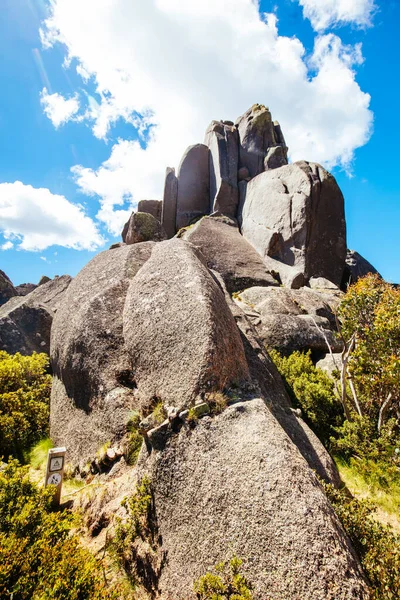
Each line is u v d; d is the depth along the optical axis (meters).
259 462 3.53
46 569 2.95
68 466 6.52
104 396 6.54
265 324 10.20
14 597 2.82
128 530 4.16
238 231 19.20
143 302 6.54
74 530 4.76
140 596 3.73
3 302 21.39
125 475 5.18
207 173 24.66
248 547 3.13
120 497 4.74
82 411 7.09
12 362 9.46
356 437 6.05
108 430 6.14
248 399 4.50
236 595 2.81
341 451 6.30
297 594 2.71
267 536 3.08
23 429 7.81
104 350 7.05
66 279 18.06
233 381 4.80
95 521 4.70
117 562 4.10
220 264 15.19
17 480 4.17
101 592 2.91
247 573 3.02
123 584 3.84
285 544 2.96
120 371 6.72
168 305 5.96
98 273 9.22
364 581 2.84
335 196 16.95
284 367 8.31
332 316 12.09
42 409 8.62
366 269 23.83
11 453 7.46
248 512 3.29
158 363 5.47
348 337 7.38
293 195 16.86
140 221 15.28
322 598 2.62
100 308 7.75
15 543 3.11
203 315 5.24
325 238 16.47
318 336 9.94
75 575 2.92
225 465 3.72
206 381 4.59
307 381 7.48
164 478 4.20
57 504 5.37
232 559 3.09
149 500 4.25
